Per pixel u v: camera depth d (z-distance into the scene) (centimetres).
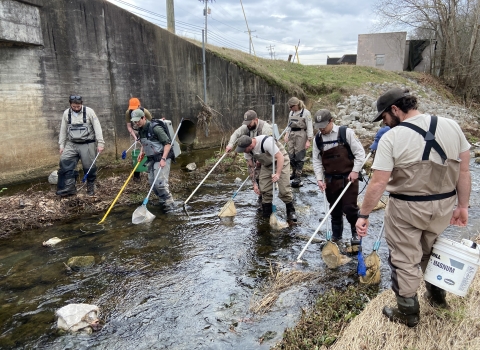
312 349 275
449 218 242
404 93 242
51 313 336
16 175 748
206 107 1148
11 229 520
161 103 1029
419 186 234
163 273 405
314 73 1903
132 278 395
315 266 415
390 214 255
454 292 248
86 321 317
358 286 368
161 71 1015
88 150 618
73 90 820
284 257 438
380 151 243
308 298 354
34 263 430
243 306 344
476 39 2114
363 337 268
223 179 806
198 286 379
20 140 747
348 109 1603
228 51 1435
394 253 257
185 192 704
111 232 515
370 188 249
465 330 257
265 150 502
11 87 720
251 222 550
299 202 646
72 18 798
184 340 299
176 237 498
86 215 579
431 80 2314
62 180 615
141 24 942
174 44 1043
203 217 572
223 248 464
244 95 1300
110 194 665
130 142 956
